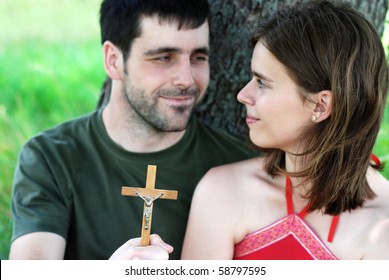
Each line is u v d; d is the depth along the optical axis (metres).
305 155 2.85
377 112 2.82
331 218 2.87
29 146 3.31
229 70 3.53
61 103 5.98
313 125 2.80
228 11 3.48
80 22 7.73
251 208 2.97
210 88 3.60
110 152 3.25
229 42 3.51
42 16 7.80
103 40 3.28
